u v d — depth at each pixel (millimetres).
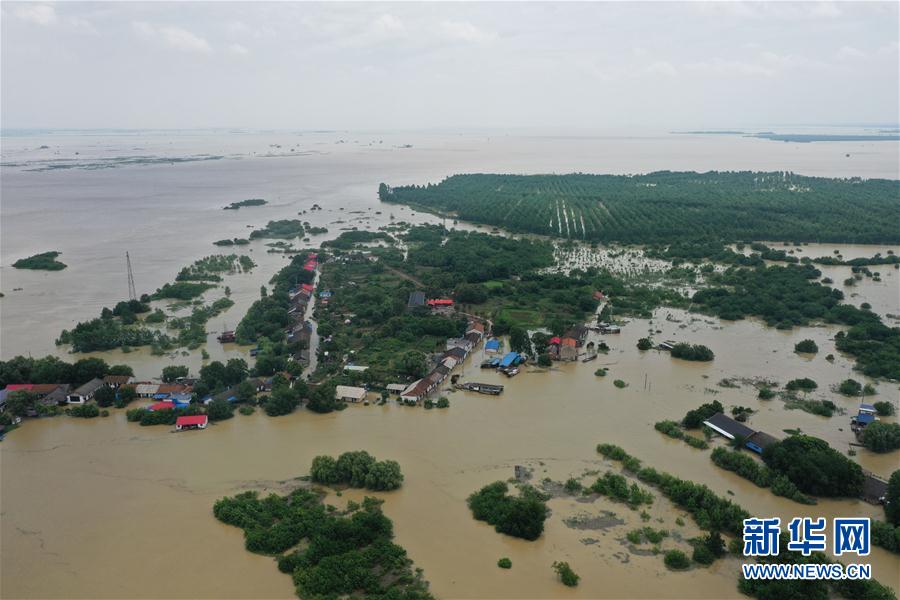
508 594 72250
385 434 110062
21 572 76500
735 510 84375
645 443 107312
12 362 130875
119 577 75438
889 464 100562
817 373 137500
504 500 89312
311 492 92500
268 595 72250
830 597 71625
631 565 77312
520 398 124938
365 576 73625
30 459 102250
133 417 114688
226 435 110062
